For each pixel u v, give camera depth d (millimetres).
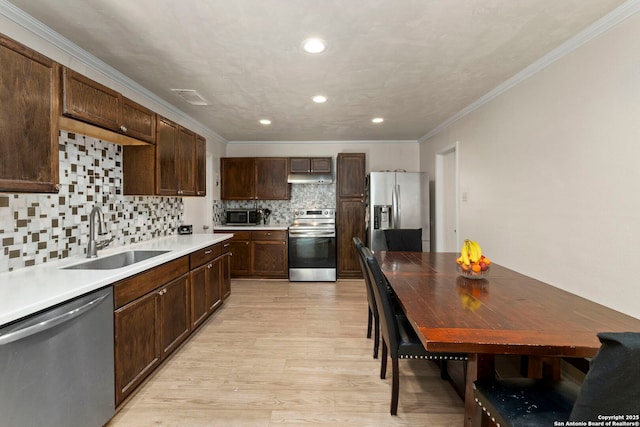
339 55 2195
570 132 2066
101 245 2260
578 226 2010
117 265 2291
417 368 2221
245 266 4723
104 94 1960
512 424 1029
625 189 1703
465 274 1959
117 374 1647
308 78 2592
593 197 1896
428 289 1729
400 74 2523
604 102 1817
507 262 2770
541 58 2248
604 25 1778
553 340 1108
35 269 1733
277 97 3051
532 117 2432
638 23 1620
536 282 1882
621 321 1274
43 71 1513
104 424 1575
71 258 2070
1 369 1071
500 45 2070
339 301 3703
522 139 2553
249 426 1639
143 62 2287
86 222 2225
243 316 3207
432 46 2078
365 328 2918
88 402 1444
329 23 1803
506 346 1084
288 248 4703
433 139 4523
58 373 1284
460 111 3514
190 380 2053
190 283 2557
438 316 1325
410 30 1882
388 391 1954
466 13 1715
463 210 3570
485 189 3115
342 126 4211
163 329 2131
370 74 2520
